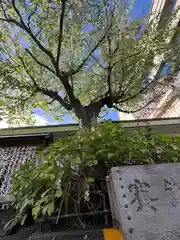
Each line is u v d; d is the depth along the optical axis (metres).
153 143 1.05
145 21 2.16
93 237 0.80
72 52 2.12
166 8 2.97
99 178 1.04
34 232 0.96
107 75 2.12
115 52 1.97
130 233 0.73
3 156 2.08
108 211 0.97
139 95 2.23
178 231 0.73
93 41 2.03
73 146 1.01
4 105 2.15
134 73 2.08
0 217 1.25
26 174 1.05
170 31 2.02
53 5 1.79
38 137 2.41
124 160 1.00
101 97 2.20
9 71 1.97
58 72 1.90
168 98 3.29
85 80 2.31
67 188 0.97
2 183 1.63
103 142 1.02
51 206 0.85
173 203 0.78
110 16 1.88
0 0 1.70
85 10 1.81
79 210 0.99
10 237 0.95
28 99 2.23
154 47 2.00
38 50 2.06
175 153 1.04
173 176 0.85
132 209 0.77
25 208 1.02
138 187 0.82
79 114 1.99
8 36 2.01
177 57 2.07
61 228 0.95
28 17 1.76
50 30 1.92
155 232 0.73
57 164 0.99
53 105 2.53
